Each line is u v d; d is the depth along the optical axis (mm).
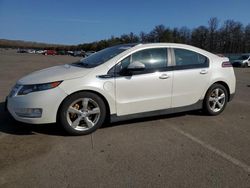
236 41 78438
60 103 4086
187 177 3016
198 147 3883
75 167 3211
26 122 4090
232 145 3977
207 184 2875
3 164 3248
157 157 3523
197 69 5195
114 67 4418
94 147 3818
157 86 4758
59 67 4895
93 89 4230
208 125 4938
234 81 5797
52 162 3326
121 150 3732
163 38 81688
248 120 5305
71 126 4188
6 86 9242
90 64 4660
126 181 2916
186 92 5117
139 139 4164
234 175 3070
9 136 4172
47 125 4648
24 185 2801
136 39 82625
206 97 5426
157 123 4992
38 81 4086
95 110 4336
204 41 81875
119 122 4980
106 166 3252
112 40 89875
